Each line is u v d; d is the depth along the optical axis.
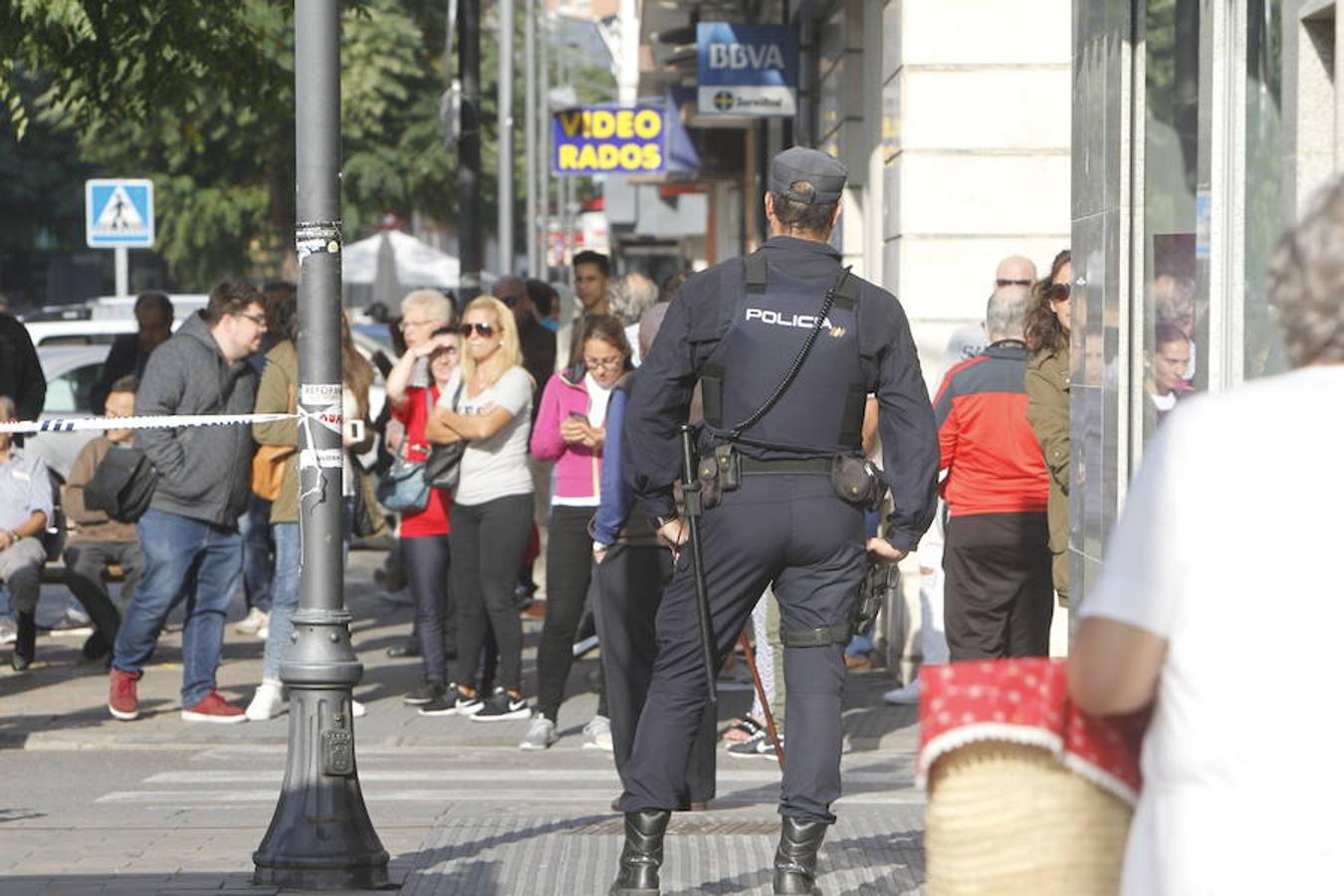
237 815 21.11
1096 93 21.16
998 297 22.16
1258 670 6.92
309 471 17.06
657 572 20.39
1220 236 18.14
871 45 35.28
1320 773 6.87
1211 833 6.95
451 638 31.23
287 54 68.06
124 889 16.88
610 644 20.47
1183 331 19.25
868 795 22.20
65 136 151.62
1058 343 21.92
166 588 27.09
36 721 27.47
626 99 86.88
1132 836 7.26
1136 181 20.22
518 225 146.88
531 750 25.55
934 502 15.99
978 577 22.12
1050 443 21.58
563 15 167.50
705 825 20.02
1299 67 15.99
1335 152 15.02
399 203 106.69
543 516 37.19
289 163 99.06
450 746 26.06
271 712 27.62
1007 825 7.74
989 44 30.12
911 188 30.27
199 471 26.88
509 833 19.44
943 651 28.27
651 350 15.92
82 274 173.25
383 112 105.75
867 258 36.00
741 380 15.62
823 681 15.75
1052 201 30.22
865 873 17.50
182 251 99.62
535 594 40.31
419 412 28.03
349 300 102.69
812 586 15.69
